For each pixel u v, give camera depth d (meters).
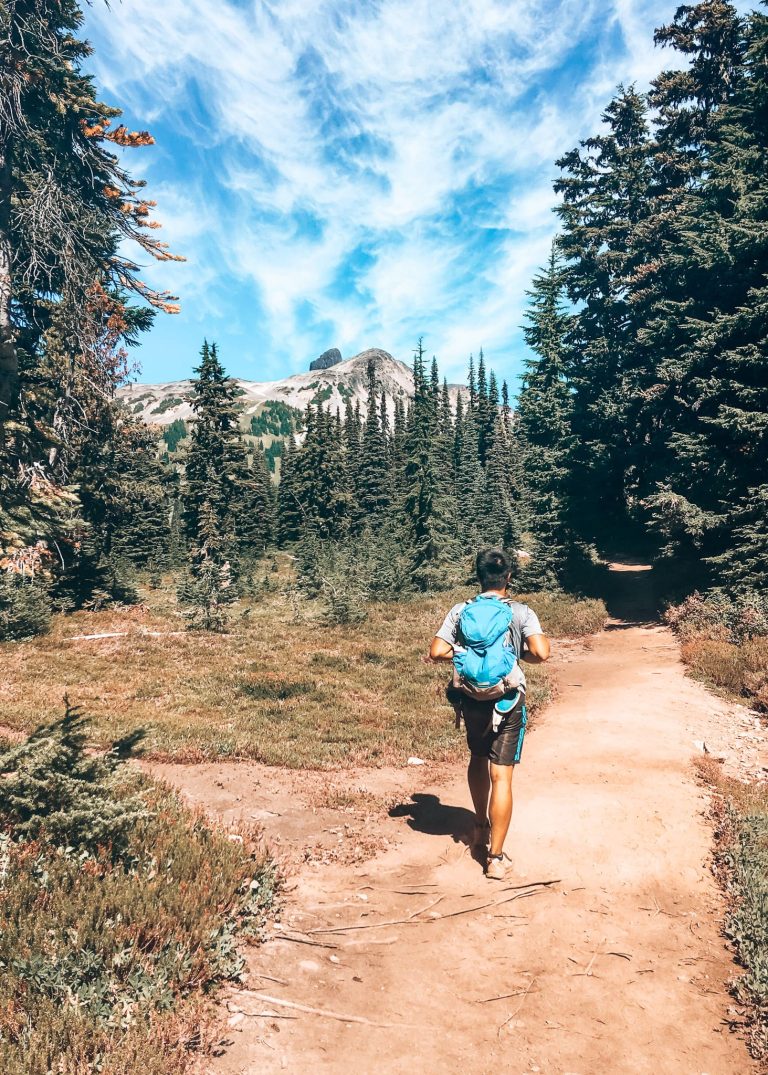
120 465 35.97
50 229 17.30
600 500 27.91
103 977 3.16
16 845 4.14
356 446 85.81
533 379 29.94
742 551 15.92
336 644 20.02
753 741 7.89
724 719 8.83
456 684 4.37
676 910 4.15
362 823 5.96
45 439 18.42
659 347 21.66
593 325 29.81
